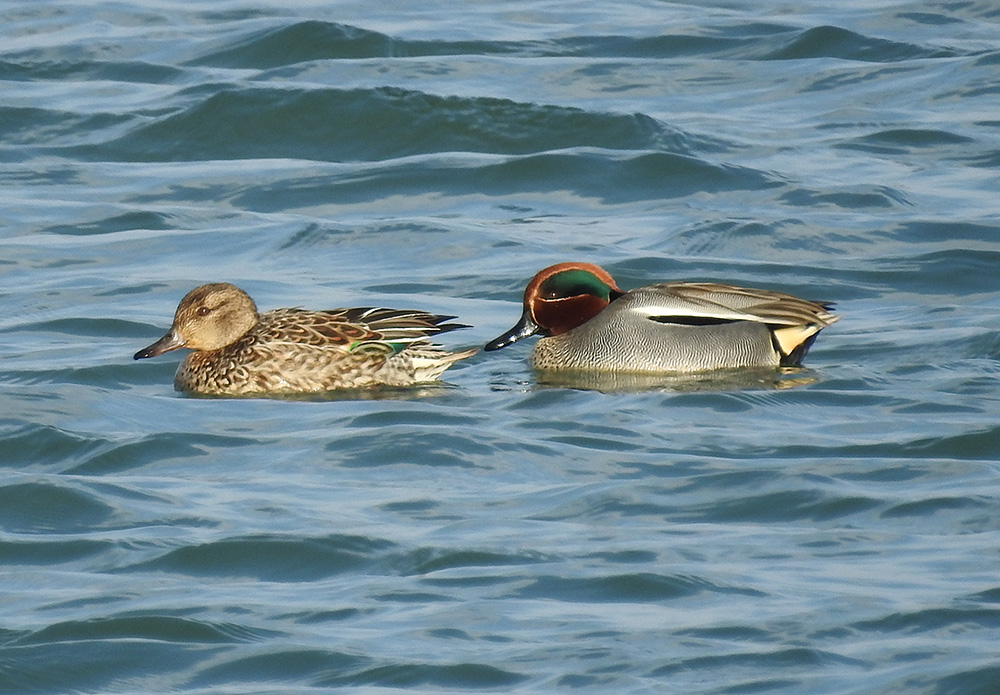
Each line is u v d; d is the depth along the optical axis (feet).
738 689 28.89
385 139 81.82
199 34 97.71
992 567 34.12
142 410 47.67
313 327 51.47
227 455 42.83
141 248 67.67
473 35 98.07
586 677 29.53
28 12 102.47
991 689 28.45
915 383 49.83
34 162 79.20
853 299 60.85
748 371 52.95
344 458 42.27
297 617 32.32
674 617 31.99
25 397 47.65
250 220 71.61
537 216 71.92
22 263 65.46
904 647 30.35
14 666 30.35
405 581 34.04
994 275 63.00
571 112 82.38
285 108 83.56
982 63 91.09
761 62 93.71
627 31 99.09
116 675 30.14
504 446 42.88
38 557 35.86
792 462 41.45
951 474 40.42
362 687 29.48
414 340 51.98
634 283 62.80
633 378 52.70
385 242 68.13
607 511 38.24
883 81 89.81
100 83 89.86
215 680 29.89
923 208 70.69
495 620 32.01
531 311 55.36
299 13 103.40
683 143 79.87
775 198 72.64
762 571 34.24
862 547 35.68
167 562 35.35
